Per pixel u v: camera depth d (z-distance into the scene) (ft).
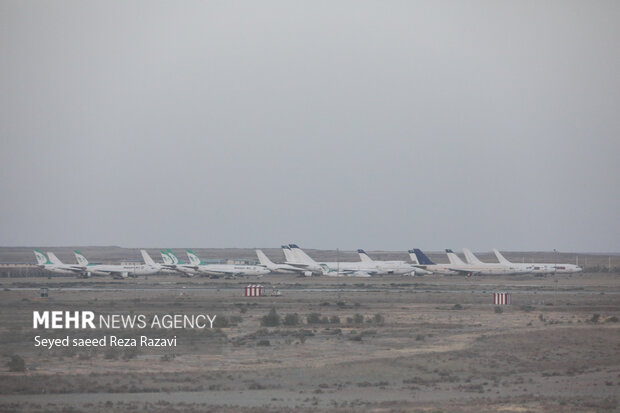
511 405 336.29
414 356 501.56
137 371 446.60
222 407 333.21
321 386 397.60
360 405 338.54
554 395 371.35
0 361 487.20
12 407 334.65
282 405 339.16
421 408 327.88
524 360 495.82
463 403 342.85
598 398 360.28
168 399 358.84
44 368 458.91
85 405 340.39
